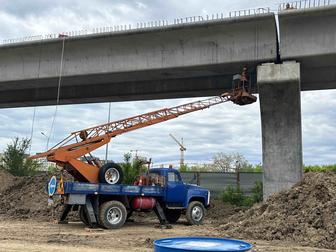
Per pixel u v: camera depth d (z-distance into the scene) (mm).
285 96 24312
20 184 27531
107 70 27906
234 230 15820
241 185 28594
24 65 30375
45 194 24844
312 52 23656
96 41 27438
